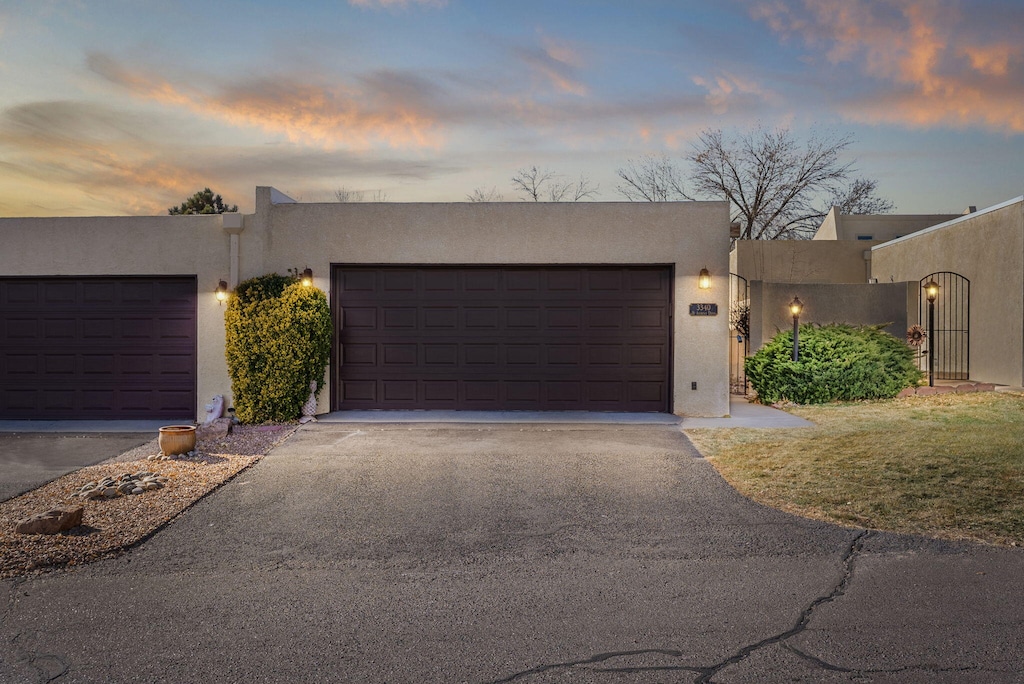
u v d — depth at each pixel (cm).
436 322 1121
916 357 1404
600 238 1089
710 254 1081
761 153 3094
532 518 619
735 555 521
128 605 442
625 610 429
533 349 1116
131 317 1127
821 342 1223
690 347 1084
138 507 643
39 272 1123
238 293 1062
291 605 441
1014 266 1271
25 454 885
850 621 405
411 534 580
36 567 505
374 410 1121
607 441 912
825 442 870
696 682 341
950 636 384
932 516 588
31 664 366
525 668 357
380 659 369
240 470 775
